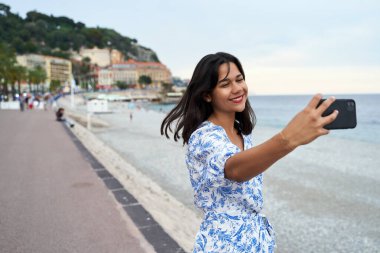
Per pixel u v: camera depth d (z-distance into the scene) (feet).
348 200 29.43
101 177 26.07
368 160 49.03
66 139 52.54
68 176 26.55
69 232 15.26
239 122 6.15
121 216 17.15
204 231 5.17
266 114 220.23
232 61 5.21
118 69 602.44
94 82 581.12
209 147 4.62
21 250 13.61
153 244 13.85
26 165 31.22
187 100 5.45
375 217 25.07
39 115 116.78
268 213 26.20
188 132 5.36
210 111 5.47
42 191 22.22
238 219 5.00
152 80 639.76
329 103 3.60
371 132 97.96
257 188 5.08
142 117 173.37
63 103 281.13
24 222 16.62
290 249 19.90
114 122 134.41
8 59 222.89
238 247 4.93
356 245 20.27
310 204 28.40
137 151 58.34
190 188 33.40
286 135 3.66
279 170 42.27
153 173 40.47
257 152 3.83
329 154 54.39
